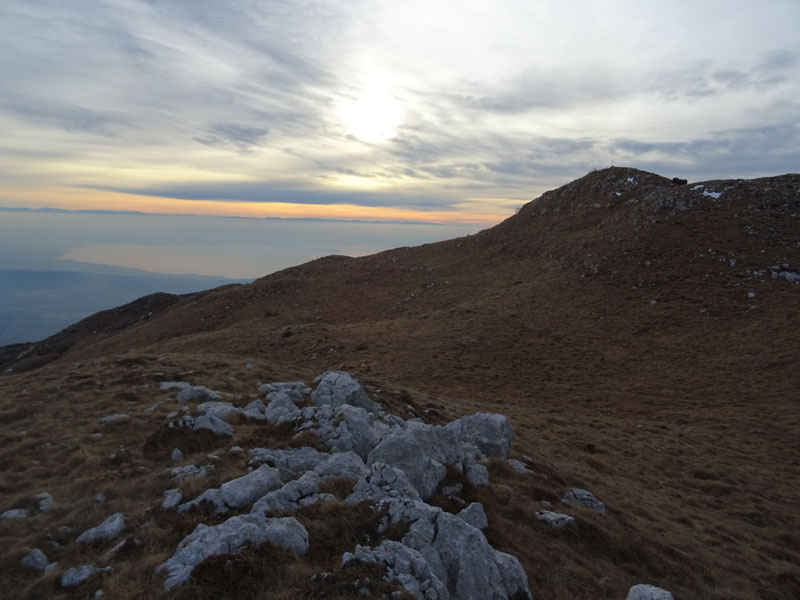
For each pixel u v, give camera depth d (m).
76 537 10.07
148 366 25.77
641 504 20.31
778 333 43.03
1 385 22.50
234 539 8.69
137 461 13.69
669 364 42.53
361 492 11.45
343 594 7.46
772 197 66.31
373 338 51.47
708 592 13.13
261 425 16.98
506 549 11.66
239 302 80.44
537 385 40.28
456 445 17.02
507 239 89.31
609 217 78.44
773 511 21.64
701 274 55.22
